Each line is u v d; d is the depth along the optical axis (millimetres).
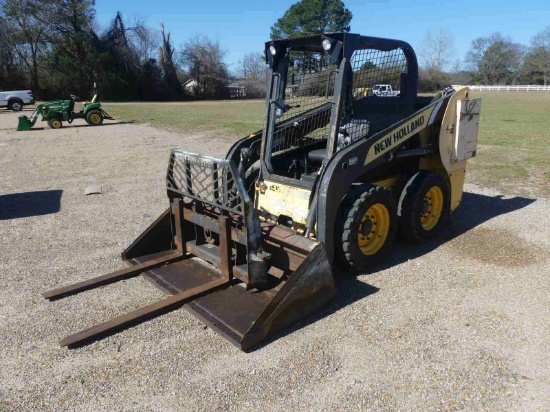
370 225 4504
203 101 50125
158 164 10461
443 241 5387
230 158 5180
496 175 8555
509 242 5305
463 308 3859
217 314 3691
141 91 50906
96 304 4062
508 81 77562
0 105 28328
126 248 5039
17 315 3930
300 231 4395
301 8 49000
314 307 3766
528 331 3514
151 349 3389
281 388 2951
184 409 2801
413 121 4820
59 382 3078
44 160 11406
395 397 2848
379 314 3789
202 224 4391
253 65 59688
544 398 2814
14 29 41531
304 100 4551
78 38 43625
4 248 5469
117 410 2814
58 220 6512
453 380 2986
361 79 4504
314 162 5000
